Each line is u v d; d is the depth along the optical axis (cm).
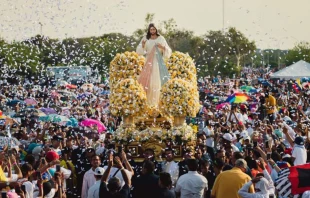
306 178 1875
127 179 1884
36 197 1941
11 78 5166
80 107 4431
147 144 3069
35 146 2717
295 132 3156
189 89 3127
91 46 4272
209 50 5234
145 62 3344
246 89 5312
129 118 3153
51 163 2041
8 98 4612
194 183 2045
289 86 5853
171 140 3055
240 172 1969
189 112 3112
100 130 3444
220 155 2481
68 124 3584
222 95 5303
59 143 2778
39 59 4534
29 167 2062
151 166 1983
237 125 3438
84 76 5416
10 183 1816
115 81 3338
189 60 3334
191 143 3064
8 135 2898
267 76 6334
